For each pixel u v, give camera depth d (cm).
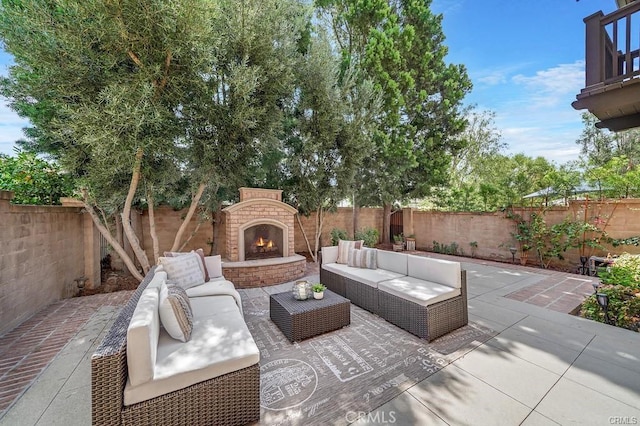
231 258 597
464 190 999
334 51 789
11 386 233
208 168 516
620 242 589
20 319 362
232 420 189
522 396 218
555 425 188
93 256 551
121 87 388
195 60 430
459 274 349
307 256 880
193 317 269
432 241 1004
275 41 549
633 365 259
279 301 353
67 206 493
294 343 309
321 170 742
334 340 317
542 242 706
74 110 385
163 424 168
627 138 1169
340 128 722
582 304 429
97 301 460
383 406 210
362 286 418
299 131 726
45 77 386
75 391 227
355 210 968
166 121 440
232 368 192
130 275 620
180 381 175
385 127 881
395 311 354
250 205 616
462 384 234
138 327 165
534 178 931
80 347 302
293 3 602
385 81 837
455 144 950
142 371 164
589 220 643
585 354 279
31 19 356
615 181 611
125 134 402
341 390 229
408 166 845
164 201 680
